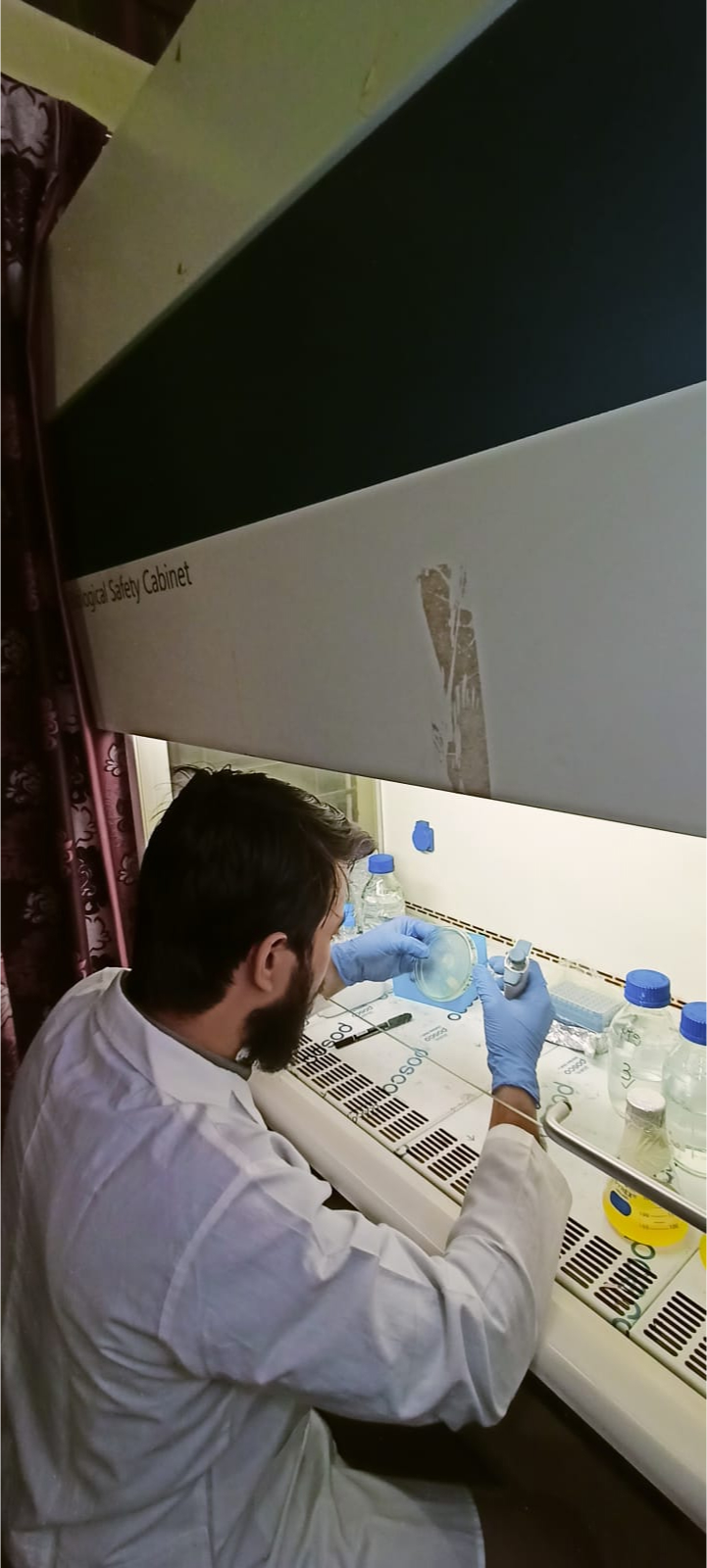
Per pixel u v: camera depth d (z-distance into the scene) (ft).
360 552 2.03
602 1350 2.16
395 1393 1.95
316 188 1.94
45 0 3.70
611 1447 2.17
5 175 3.47
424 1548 2.40
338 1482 2.62
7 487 3.83
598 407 1.41
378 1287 1.99
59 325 3.49
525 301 1.50
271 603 2.44
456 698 1.83
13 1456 2.42
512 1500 2.52
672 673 1.38
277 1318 1.90
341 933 4.49
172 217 2.52
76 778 4.33
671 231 1.25
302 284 2.05
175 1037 2.39
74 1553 2.19
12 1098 2.60
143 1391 2.01
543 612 1.58
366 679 2.10
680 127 1.21
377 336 1.86
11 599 4.00
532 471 1.55
